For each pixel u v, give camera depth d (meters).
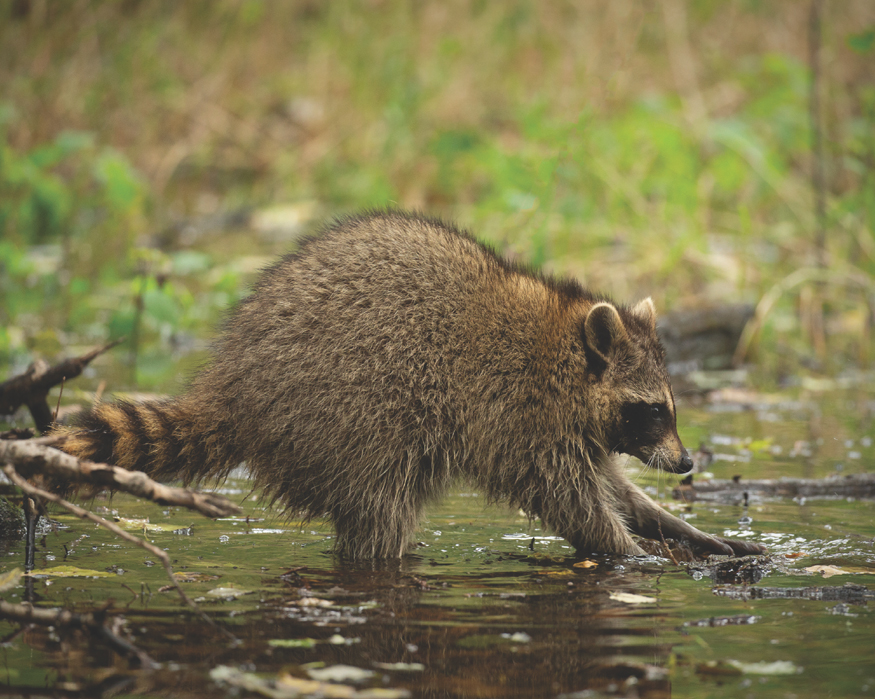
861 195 20.05
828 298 19.22
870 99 20.72
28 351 15.48
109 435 8.38
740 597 7.20
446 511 10.20
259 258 21.59
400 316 8.61
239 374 8.59
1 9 25.86
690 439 12.79
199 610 6.67
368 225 9.09
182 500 6.38
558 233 19.73
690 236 19.09
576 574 7.88
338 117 27.12
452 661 5.88
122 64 26.41
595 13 27.95
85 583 7.22
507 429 9.05
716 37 28.36
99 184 25.75
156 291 13.70
